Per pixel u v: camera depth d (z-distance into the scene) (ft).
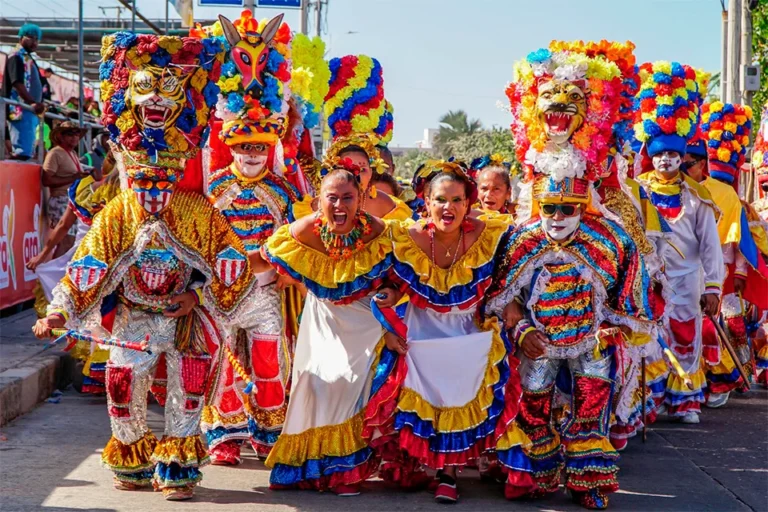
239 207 22.86
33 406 26.18
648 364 27.27
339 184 18.92
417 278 19.43
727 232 31.27
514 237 19.69
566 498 19.95
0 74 41.19
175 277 18.49
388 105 32.48
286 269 19.42
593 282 19.36
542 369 19.71
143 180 17.94
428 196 19.42
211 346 19.03
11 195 33.65
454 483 19.45
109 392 18.67
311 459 19.61
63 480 19.63
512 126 20.33
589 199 19.26
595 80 19.38
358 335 19.85
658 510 19.33
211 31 22.72
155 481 18.85
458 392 19.31
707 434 26.96
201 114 18.42
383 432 19.31
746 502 20.03
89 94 57.47
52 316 17.43
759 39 61.98
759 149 36.68
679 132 27.91
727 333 32.99
